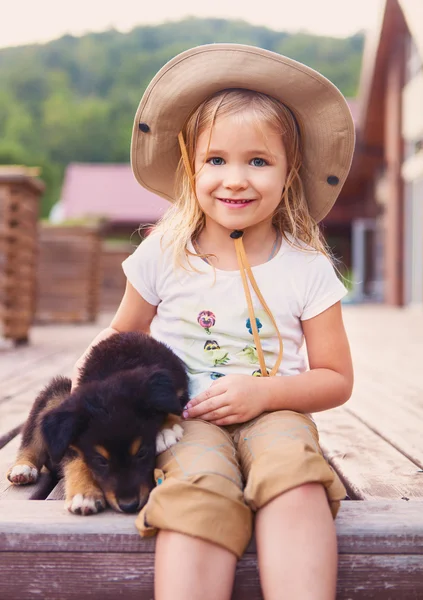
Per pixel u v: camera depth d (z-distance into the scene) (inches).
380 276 806.5
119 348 95.1
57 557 74.0
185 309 97.0
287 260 97.7
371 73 669.9
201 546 67.2
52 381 105.2
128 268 101.6
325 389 91.0
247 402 85.3
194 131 98.7
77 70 2625.5
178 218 102.5
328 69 2244.1
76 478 83.7
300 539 67.5
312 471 71.2
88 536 73.6
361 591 73.9
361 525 74.5
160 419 86.0
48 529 74.0
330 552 67.6
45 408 99.5
